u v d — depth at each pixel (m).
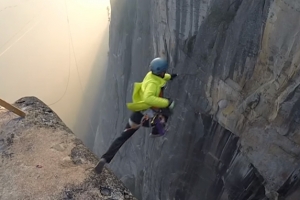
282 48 9.98
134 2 23.39
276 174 11.30
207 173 15.10
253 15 10.91
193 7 14.07
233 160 13.30
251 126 11.96
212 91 13.68
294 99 9.96
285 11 9.52
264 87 11.05
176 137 16.52
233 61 12.16
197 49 14.27
